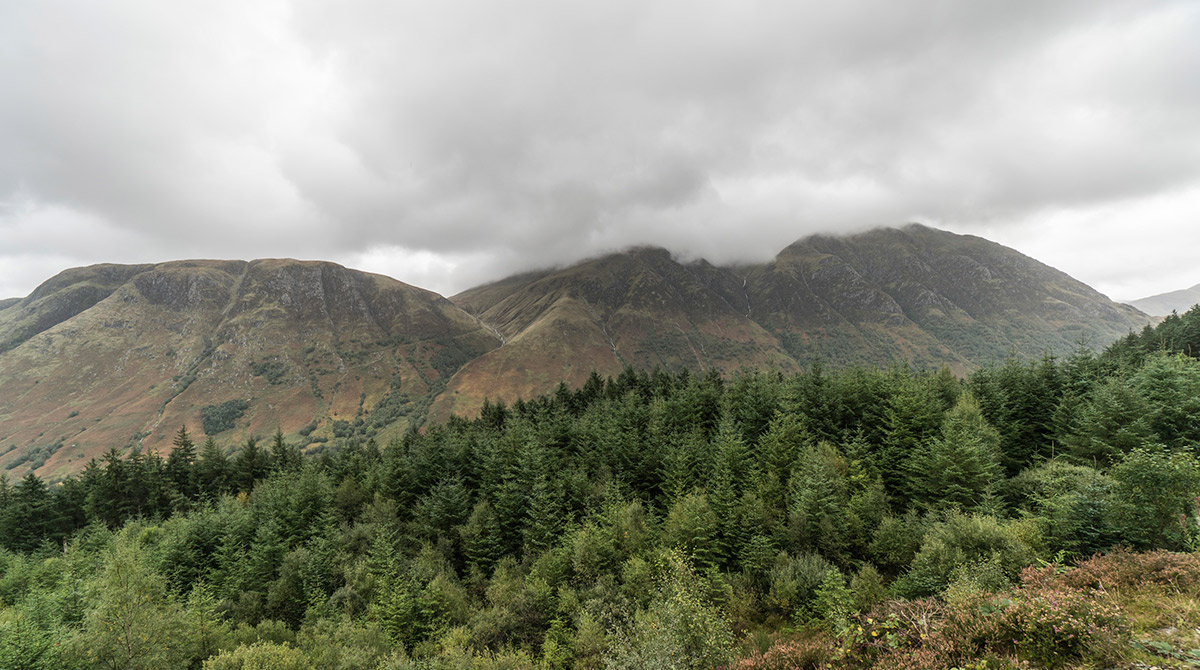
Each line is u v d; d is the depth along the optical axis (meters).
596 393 112.81
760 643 26.69
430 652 34.91
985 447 43.59
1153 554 13.37
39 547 72.44
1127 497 17.94
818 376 74.31
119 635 29.14
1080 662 9.49
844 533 38.06
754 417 66.88
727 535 42.78
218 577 52.12
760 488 48.12
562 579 41.66
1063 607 10.47
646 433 70.69
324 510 64.00
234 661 29.09
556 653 31.92
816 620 28.83
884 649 13.16
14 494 79.75
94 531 67.94
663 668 18.78
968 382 64.31
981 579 19.88
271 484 80.06
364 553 51.09
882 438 55.25
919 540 32.59
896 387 60.66
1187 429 39.88
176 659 31.78
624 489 60.56
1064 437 47.16
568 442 77.81
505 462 68.06
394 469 71.69
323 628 38.53
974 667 9.95
